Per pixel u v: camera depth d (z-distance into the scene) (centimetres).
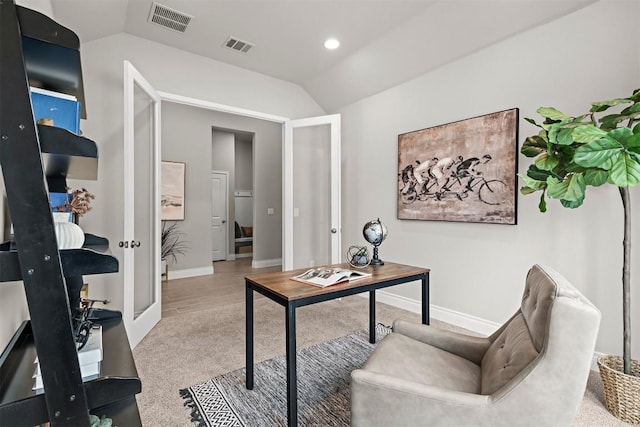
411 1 250
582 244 224
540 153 199
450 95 303
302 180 410
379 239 241
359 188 398
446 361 148
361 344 261
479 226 284
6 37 73
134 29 292
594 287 219
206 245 561
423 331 167
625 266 171
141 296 295
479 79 280
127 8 261
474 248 288
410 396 110
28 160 75
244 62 356
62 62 102
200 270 553
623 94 205
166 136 523
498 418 102
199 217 554
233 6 258
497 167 267
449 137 301
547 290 117
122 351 116
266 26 287
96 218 282
